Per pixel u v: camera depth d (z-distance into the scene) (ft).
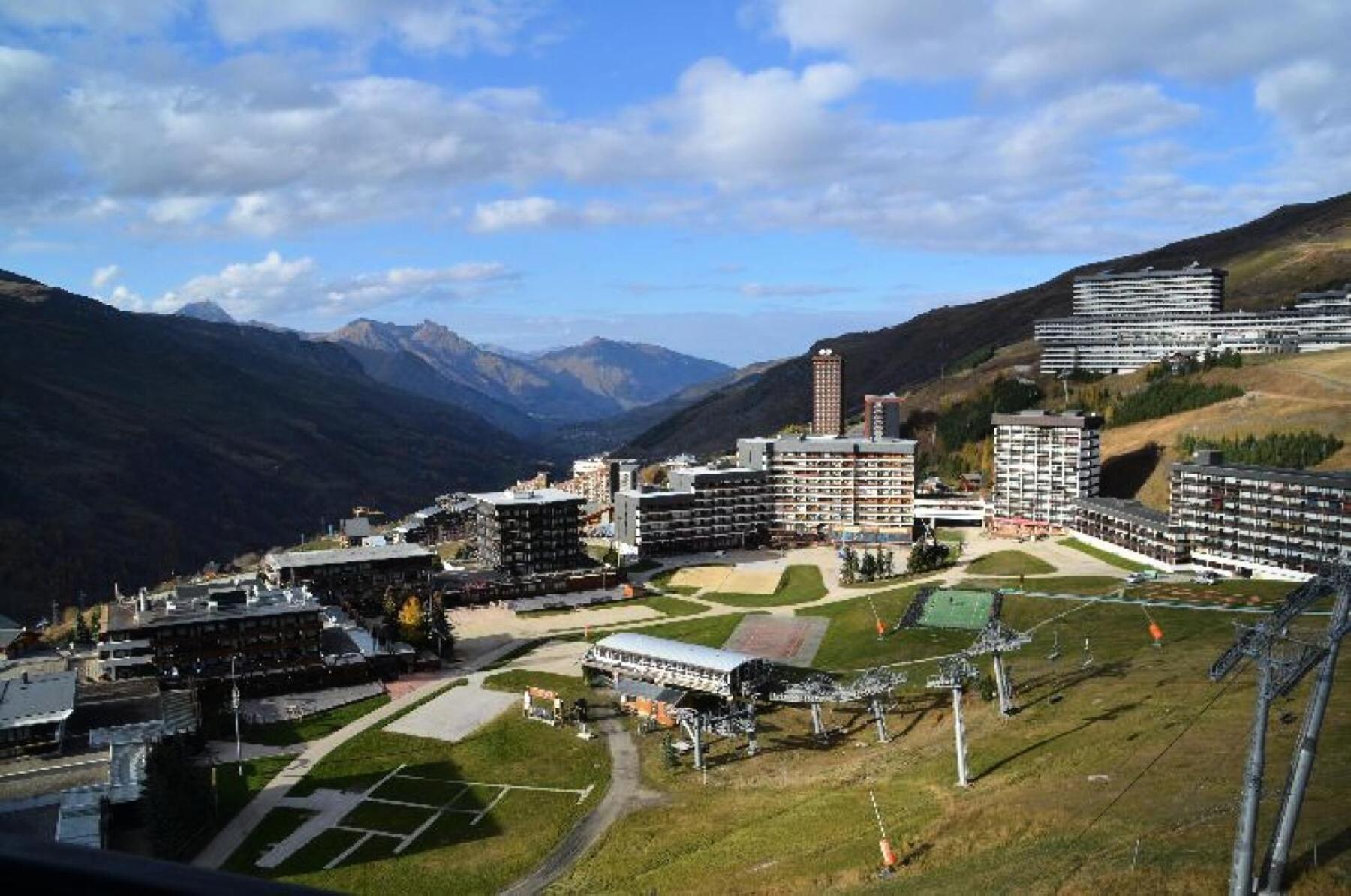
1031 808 317.42
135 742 458.91
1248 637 238.89
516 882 362.74
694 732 468.34
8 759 448.65
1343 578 239.30
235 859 389.19
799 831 364.58
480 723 536.01
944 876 283.38
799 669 606.96
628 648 583.17
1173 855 250.16
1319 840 237.66
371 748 501.97
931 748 435.53
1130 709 404.57
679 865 354.74
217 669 590.55
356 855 390.01
